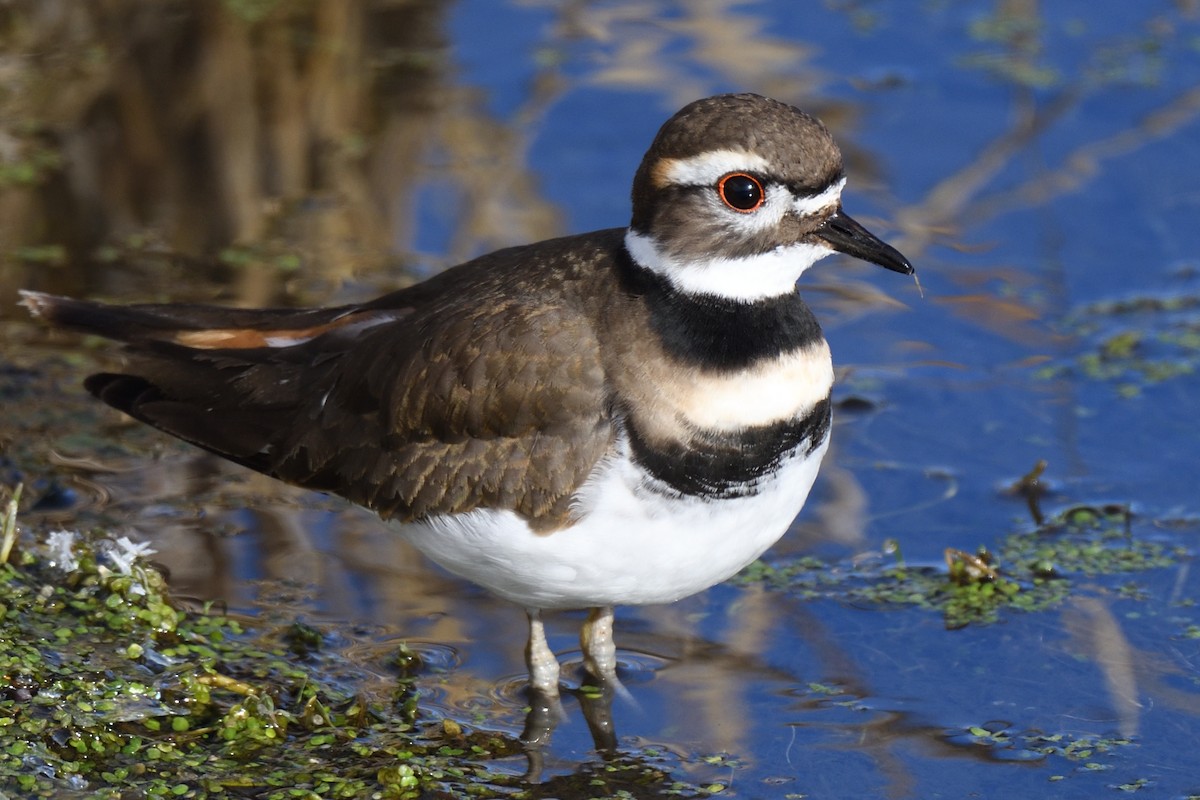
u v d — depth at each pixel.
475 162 17.25
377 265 15.80
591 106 18.05
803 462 10.21
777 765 10.65
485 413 10.12
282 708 10.77
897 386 14.68
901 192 17.00
